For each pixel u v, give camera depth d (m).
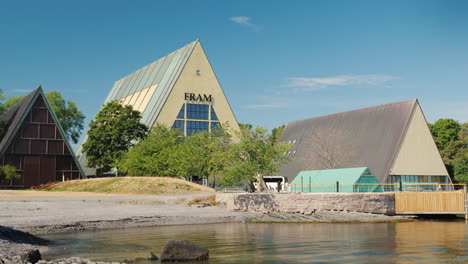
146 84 117.00
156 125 91.38
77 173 81.31
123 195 57.75
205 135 71.19
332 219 48.34
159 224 42.78
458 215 56.50
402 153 86.19
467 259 24.02
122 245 28.73
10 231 29.53
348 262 23.08
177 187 63.53
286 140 111.31
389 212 51.97
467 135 110.75
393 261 23.42
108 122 84.56
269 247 28.16
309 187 73.31
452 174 98.06
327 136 98.94
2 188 76.06
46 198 52.47
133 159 73.00
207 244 29.55
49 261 21.75
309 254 25.56
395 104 92.00
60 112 113.62
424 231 38.59
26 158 78.31
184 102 96.19
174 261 23.17
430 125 116.12
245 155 57.28
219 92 99.94
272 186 89.31
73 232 36.12
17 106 89.69
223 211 50.38
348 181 67.69
